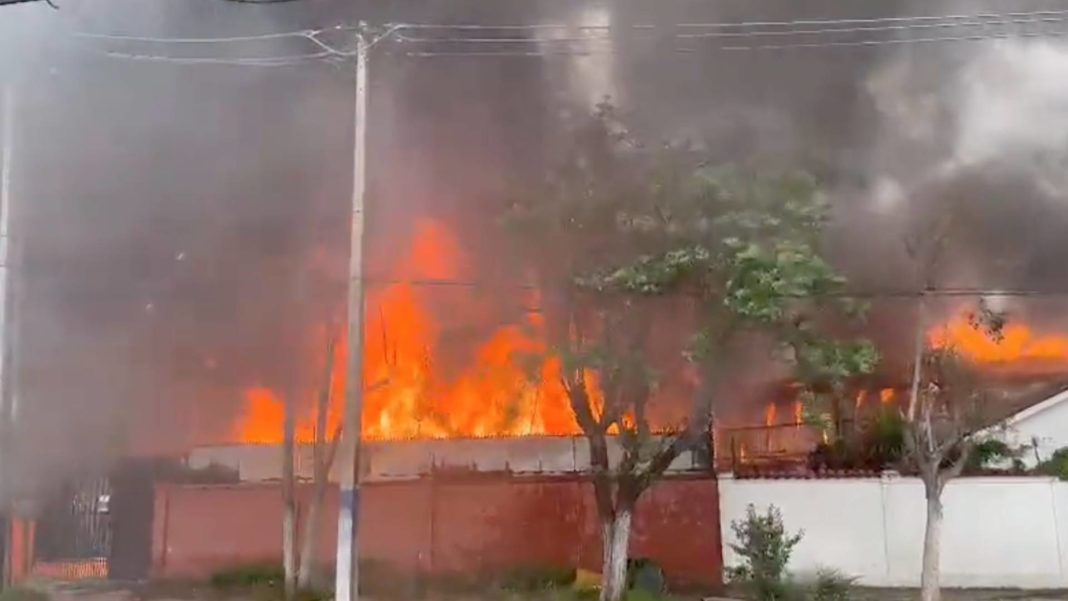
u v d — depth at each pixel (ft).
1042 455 58.34
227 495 59.00
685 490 56.65
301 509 58.54
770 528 51.16
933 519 46.03
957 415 48.06
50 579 56.59
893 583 53.88
